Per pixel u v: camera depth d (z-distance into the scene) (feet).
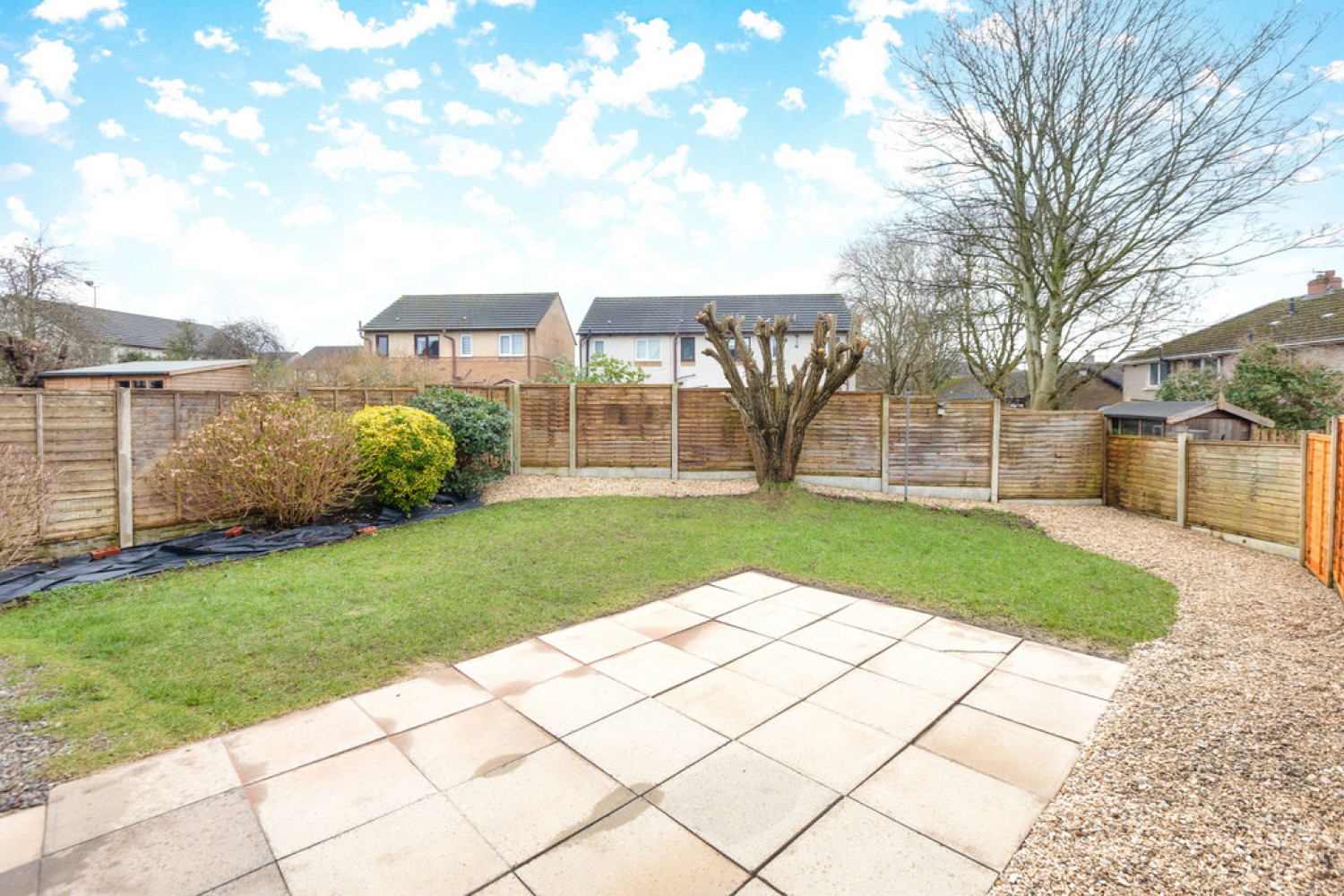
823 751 10.15
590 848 7.82
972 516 32.42
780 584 19.74
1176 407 42.34
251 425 24.66
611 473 39.91
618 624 16.14
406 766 9.58
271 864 7.48
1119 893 7.09
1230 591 19.34
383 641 14.47
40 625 15.11
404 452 28.22
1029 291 48.11
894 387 87.35
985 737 10.61
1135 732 10.73
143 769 9.42
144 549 22.63
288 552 22.81
